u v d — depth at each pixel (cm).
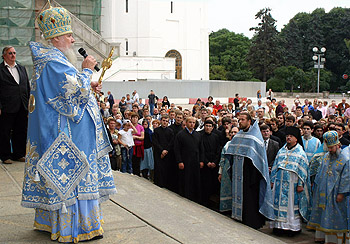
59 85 415
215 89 4297
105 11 5241
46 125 421
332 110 2384
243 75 7844
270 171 923
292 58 8550
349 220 758
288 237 840
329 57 8631
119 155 1127
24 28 3722
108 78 4362
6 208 558
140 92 3862
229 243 538
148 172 1250
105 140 461
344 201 771
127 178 852
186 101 4088
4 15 3697
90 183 432
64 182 421
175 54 5547
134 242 467
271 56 7625
